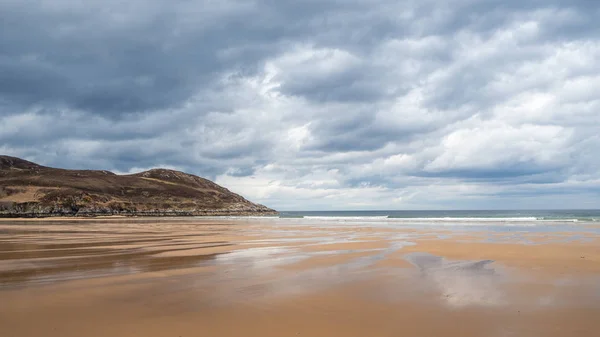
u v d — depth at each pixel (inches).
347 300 405.4
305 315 353.7
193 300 405.1
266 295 426.9
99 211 4424.2
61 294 432.8
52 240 1149.7
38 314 355.6
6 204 3924.7
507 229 1614.2
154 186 6122.1
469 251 809.5
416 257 723.4
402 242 1017.5
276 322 333.7
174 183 6781.5
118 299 410.6
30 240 1149.7
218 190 7623.0
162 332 308.2
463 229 1630.2
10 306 382.9
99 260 708.0
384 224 2210.9
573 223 2183.8
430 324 328.8
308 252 810.8
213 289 456.1
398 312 362.9
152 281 505.0
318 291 444.8
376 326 323.6
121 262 682.2
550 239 1096.8
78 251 856.9
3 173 5457.7
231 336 300.4
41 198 4244.6
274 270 586.6
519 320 338.6
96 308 376.2
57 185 4845.0
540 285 476.4
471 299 409.1
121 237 1267.2
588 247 874.8
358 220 3002.0
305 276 535.8
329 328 318.7
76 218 3624.5
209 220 3243.1
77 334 302.5
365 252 802.8
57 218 3595.0
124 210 4697.3
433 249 848.9
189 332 308.7
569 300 405.4
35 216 3848.4
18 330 311.4
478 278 520.4
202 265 641.6
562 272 563.8
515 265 627.5
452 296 422.0
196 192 6432.1
